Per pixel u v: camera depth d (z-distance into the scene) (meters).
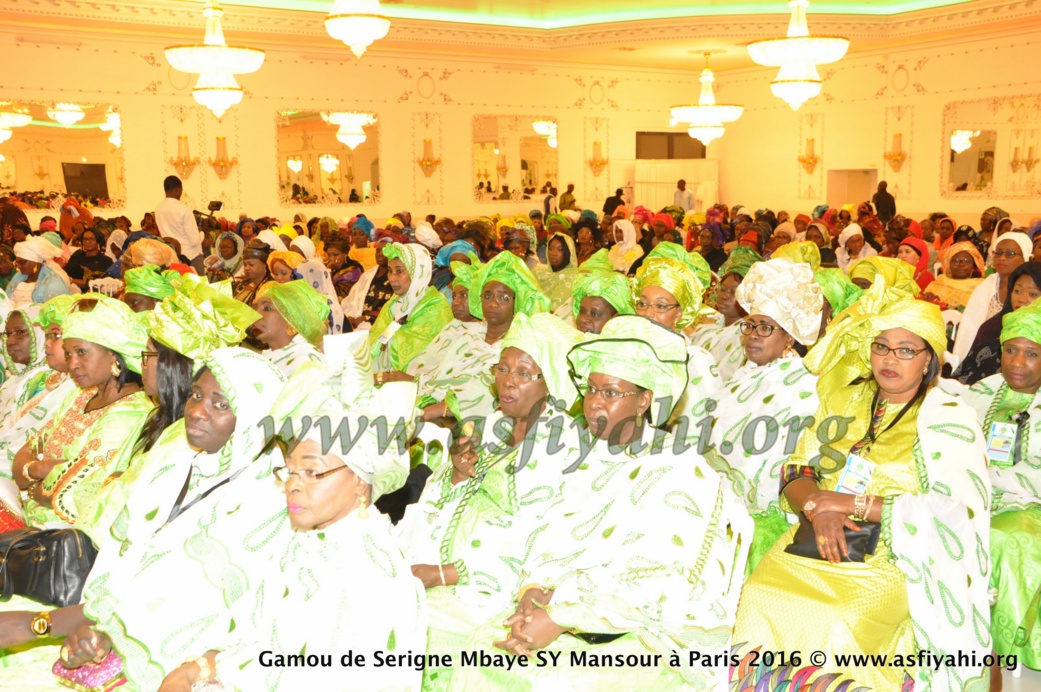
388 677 1.81
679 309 3.86
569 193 16.50
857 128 16.09
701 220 14.19
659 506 2.00
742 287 3.09
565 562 2.04
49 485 2.71
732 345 4.04
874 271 3.61
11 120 12.91
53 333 3.22
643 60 16.56
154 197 13.95
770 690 2.32
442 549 2.35
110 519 2.20
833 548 2.42
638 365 2.06
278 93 14.60
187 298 2.27
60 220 12.66
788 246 4.50
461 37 14.25
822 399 2.85
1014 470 2.94
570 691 2.02
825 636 2.31
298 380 1.84
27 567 2.34
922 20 13.44
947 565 2.39
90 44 13.22
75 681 2.10
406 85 15.52
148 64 13.64
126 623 1.88
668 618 1.91
